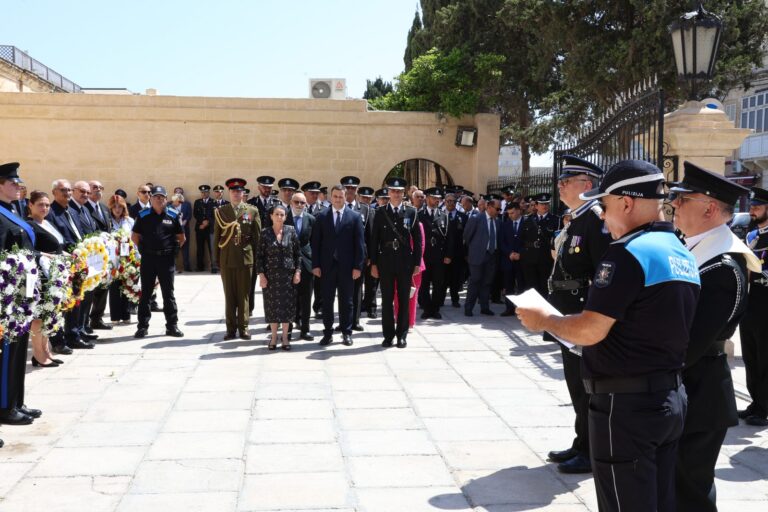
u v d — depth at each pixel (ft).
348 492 14.53
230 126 62.59
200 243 60.70
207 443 17.40
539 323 9.80
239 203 30.63
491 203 38.29
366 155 63.93
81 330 29.50
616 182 9.62
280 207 28.35
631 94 27.22
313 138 63.36
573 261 15.75
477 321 36.63
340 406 20.68
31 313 18.89
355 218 29.78
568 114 67.51
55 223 27.04
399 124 63.87
